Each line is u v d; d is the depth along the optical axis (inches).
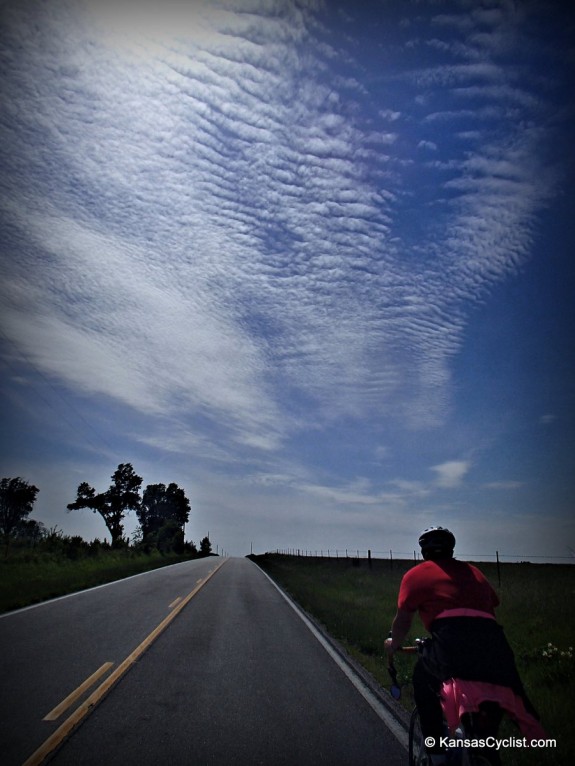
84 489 3312.0
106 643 413.7
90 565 1272.1
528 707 139.2
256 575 1331.2
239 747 229.6
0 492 2365.9
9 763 202.8
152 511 4116.6
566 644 450.0
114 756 213.0
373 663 401.7
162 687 309.0
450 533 172.6
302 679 346.3
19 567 1013.8
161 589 832.9
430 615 157.2
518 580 1051.3
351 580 1212.5
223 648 426.3
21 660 348.2
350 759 221.9
